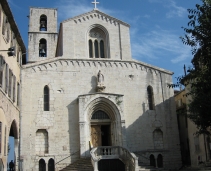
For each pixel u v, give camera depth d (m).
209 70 16.41
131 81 40.34
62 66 38.59
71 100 37.75
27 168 34.28
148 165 36.38
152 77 41.47
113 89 39.44
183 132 44.19
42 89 37.19
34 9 56.06
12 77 29.77
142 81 40.84
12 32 29.97
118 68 40.34
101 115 38.78
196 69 17.67
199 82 17.06
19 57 35.53
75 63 39.12
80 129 36.09
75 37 40.31
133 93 39.97
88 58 39.59
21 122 35.31
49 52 54.06
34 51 53.50
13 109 30.67
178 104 45.91
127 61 40.84
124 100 39.38
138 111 39.53
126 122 38.72
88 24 41.41
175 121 40.66
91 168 31.16
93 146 37.72
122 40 41.88
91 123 38.09
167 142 39.56
